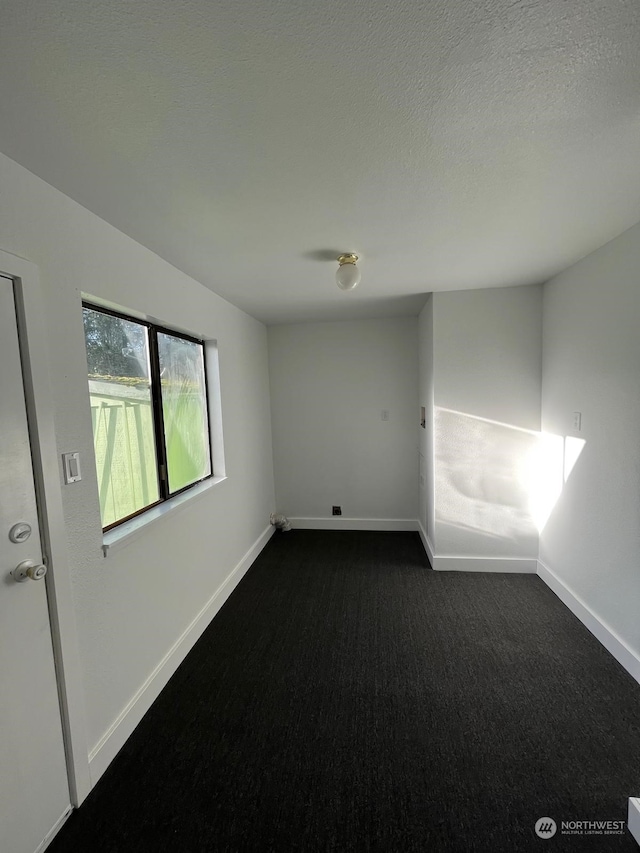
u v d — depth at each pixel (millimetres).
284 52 796
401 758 1421
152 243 1739
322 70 840
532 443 2771
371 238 1766
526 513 2836
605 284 1938
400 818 1219
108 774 1391
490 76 868
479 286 2652
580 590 2254
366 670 1890
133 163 1154
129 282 1665
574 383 2268
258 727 1575
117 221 1519
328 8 709
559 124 1029
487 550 2912
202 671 1910
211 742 1513
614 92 917
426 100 933
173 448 2211
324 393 3838
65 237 1307
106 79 846
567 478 2377
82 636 1338
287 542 3605
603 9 726
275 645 2102
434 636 2141
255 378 3445
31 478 1153
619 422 1871
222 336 2697
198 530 2240
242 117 973
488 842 1148
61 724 1235
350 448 3854
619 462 1878
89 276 1420
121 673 1532
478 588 2658
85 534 1360
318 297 2809
